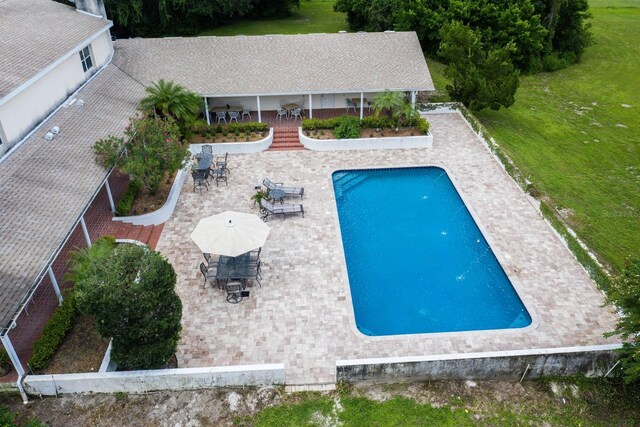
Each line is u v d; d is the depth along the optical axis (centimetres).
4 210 1828
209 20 6469
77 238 2367
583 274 2211
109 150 2300
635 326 1648
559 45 5441
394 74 3462
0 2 2941
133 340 1603
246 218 2178
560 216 2673
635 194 2930
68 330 1828
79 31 2934
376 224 2625
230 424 1595
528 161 3269
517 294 2111
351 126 3281
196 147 3194
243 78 3381
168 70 3409
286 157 3192
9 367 1669
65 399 1662
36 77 2295
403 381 1748
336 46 3662
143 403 1655
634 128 3872
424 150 3281
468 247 2450
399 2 5303
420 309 2092
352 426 1593
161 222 2547
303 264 2272
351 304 2052
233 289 2034
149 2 6000
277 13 7019
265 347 1848
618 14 7144
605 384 1745
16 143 2209
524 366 1730
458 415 1634
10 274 1590
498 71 3753
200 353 1816
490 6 4891
